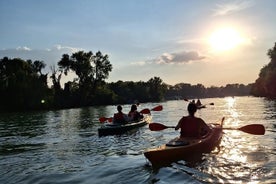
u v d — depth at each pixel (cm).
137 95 10644
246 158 853
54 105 7000
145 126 1794
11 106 6369
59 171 822
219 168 764
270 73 6362
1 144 1402
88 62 7394
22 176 791
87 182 712
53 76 7494
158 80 11775
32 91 6519
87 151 1097
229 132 1345
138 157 938
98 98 8019
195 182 666
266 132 1322
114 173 769
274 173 704
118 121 1644
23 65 7325
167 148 857
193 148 902
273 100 5291
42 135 1675
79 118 3044
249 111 2755
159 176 721
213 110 3250
